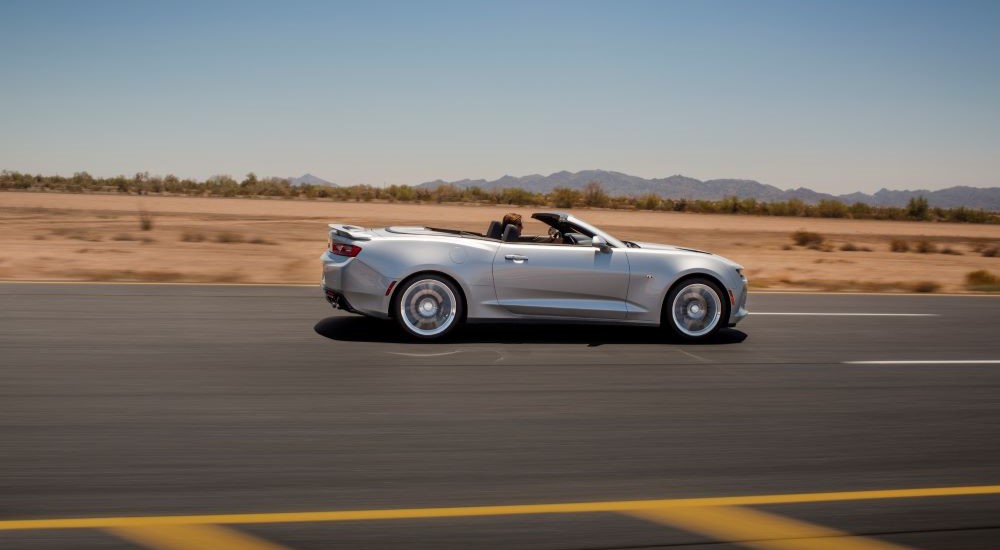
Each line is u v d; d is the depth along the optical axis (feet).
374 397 20.56
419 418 18.86
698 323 29.27
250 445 16.55
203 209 154.30
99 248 71.20
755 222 191.93
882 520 13.60
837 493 14.83
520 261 27.73
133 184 287.89
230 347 26.07
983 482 15.61
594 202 269.85
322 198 263.29
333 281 27.76
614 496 14.37
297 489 14.24
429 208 190.90
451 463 15.87
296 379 22.12
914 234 168.14
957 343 31.14
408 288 27.32
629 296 28.50
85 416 18.15
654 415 19.75
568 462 16.15
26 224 100.42
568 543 12.34
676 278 28.68
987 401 22.09
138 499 13.57
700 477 15.51
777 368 25.53
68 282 41.14
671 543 12.45
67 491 13.80
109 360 23.73
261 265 60.70
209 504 13.44
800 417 19.98
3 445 16.05
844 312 38.75
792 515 13.71
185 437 16.92
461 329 30.14
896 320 36.73
